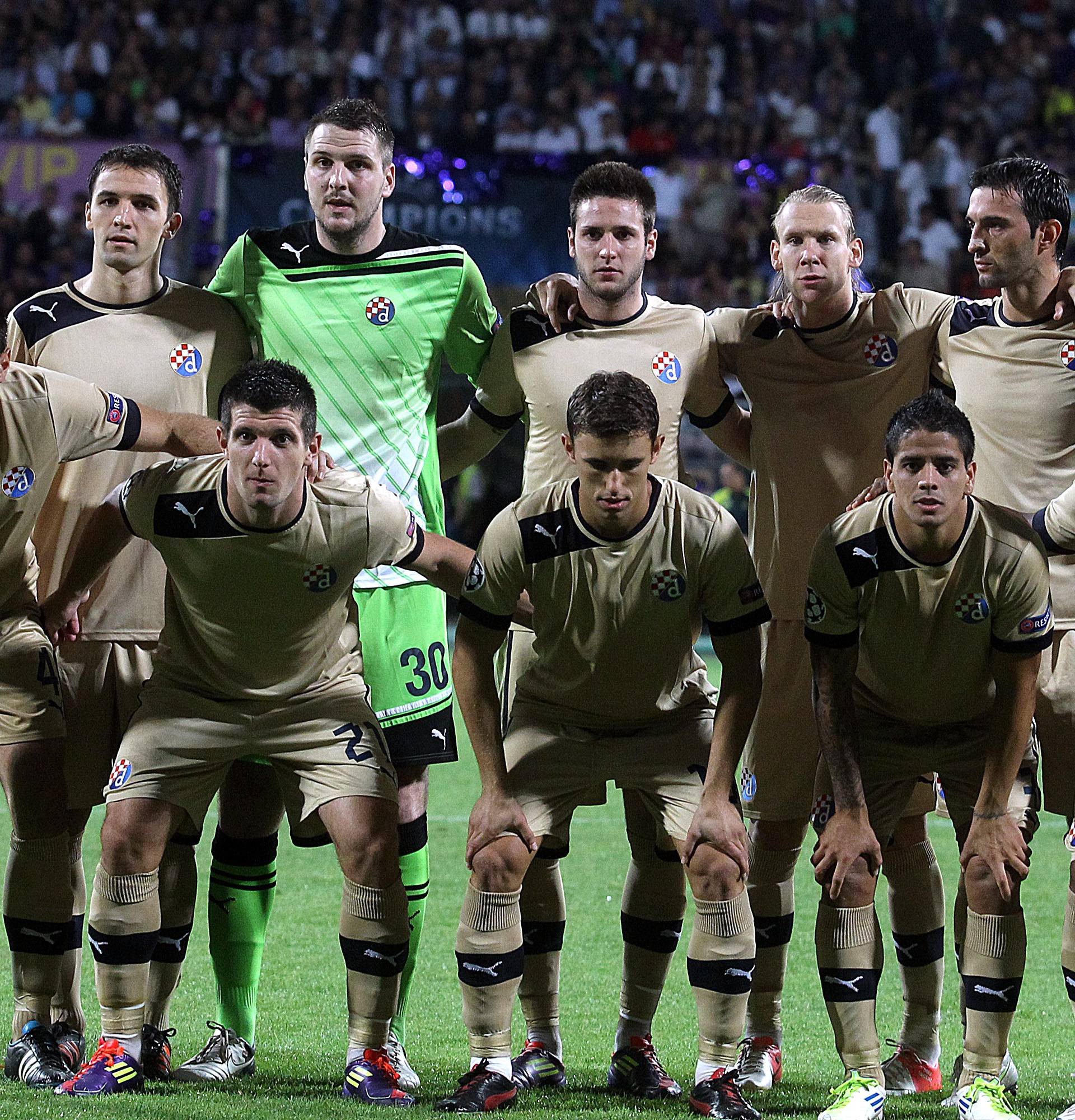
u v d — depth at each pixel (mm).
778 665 8227
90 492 8078
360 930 7121
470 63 35562
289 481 6867
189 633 7359
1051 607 7457
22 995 7465
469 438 8938
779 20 36469
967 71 35656
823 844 7051
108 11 35125
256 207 27750
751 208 31750
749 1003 8023
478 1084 6879
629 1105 7105
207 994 9328
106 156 8055
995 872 6902
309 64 34719
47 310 8125
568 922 11477
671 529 7062
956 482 6684
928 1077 7887
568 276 8539
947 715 7398
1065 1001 9555
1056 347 7910
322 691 7406
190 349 8203
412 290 8383
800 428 8250
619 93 35750
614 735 7461
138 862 7070
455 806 16062
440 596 8422
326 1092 7234
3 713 7379
